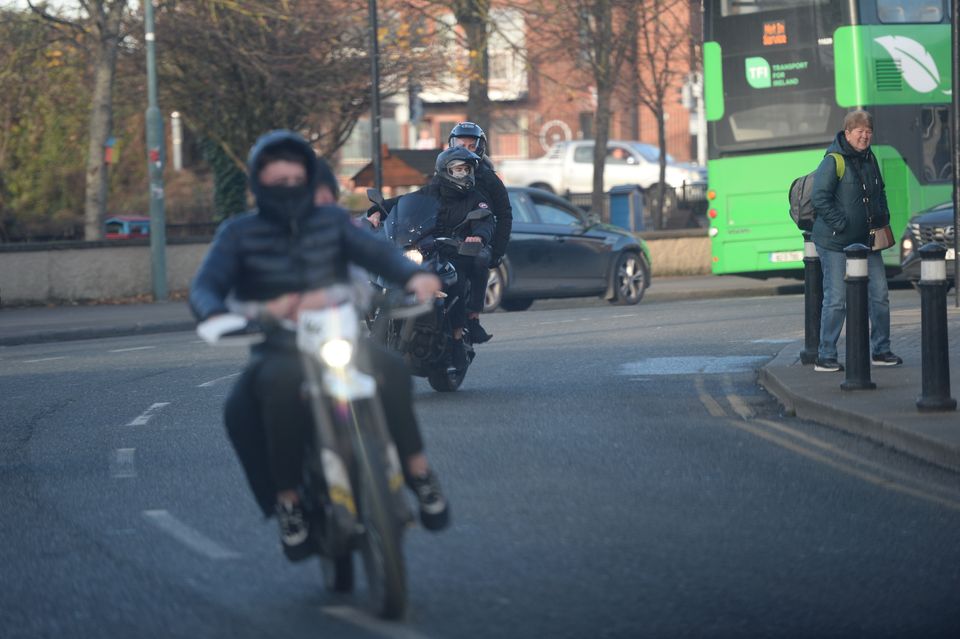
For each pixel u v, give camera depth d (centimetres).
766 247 8194
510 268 7531
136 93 11900
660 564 2192
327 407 1828
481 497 2742
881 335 4362
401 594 1786
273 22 11262
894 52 8006
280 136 1936
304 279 1944
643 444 3344
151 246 9519
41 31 10725
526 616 1903
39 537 2517
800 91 8056
